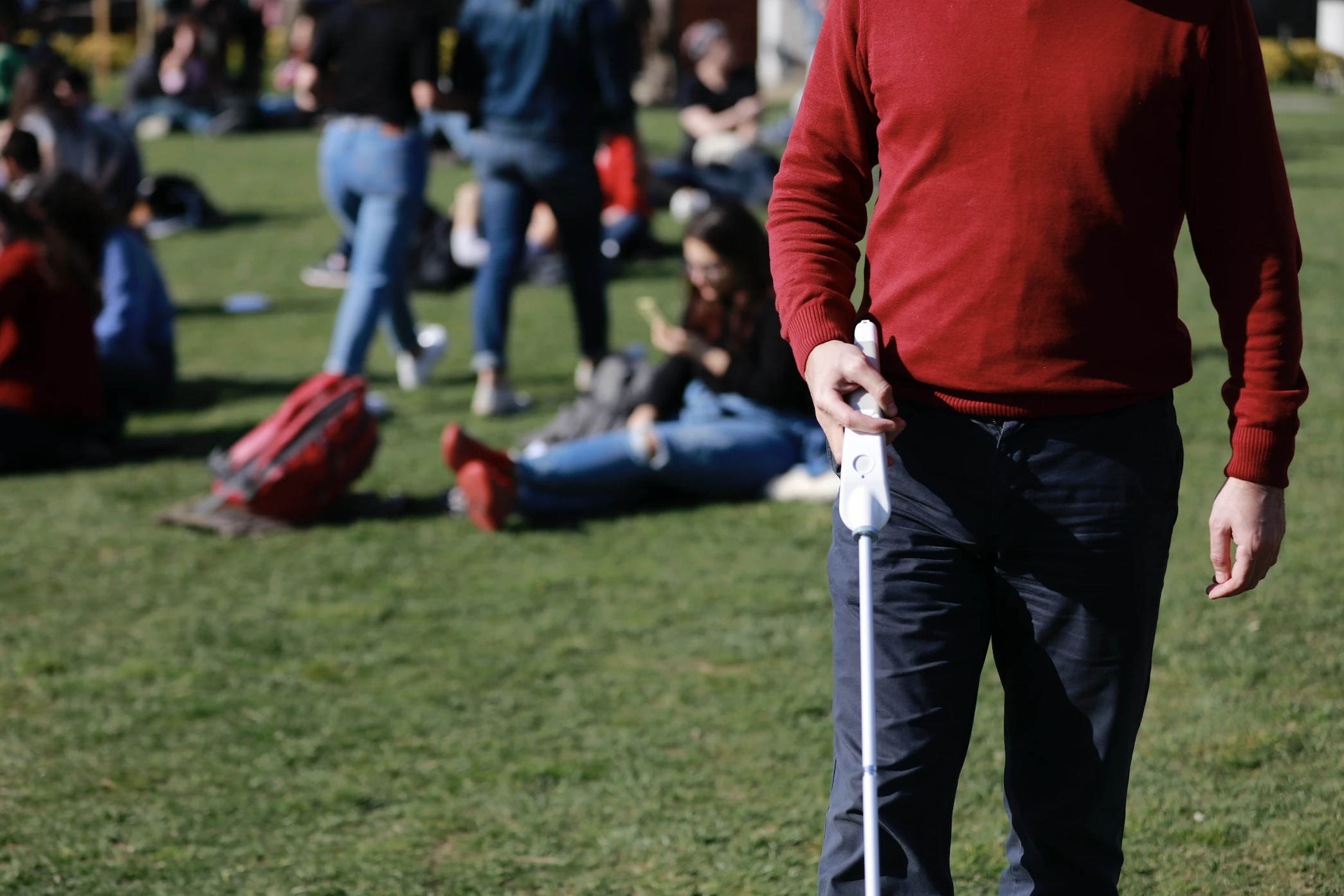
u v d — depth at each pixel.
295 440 7.94
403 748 5.45
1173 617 6.33
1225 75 2.93
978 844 4.62
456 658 6.24
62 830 4.88
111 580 7.23
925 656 3.20
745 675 6.00
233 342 12.67
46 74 13.45
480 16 9.73
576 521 8.05
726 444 8.10
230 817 4.98
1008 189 2.99
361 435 8.12
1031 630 3.20
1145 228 3.00
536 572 7.27
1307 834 4.57
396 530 7.94
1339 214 17.00
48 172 9.69
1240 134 2.96
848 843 3.30
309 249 16.98
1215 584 3.10
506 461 7.95
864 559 2.96
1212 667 5.82
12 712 5.80
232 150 26.06
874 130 3.27
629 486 8.21
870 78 3.18
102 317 10.23
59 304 9.09
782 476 8.30
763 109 18.41
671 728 5.54
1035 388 3.04
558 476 7.97
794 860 4.60
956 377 3.08
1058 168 2.96
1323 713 5.38
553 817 4.93
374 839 4.82
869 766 2.93
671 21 34.28
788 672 6.02
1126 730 3.20
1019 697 3.28
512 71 9.73
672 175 17.78
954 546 3.19
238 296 14.47
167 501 8.50
